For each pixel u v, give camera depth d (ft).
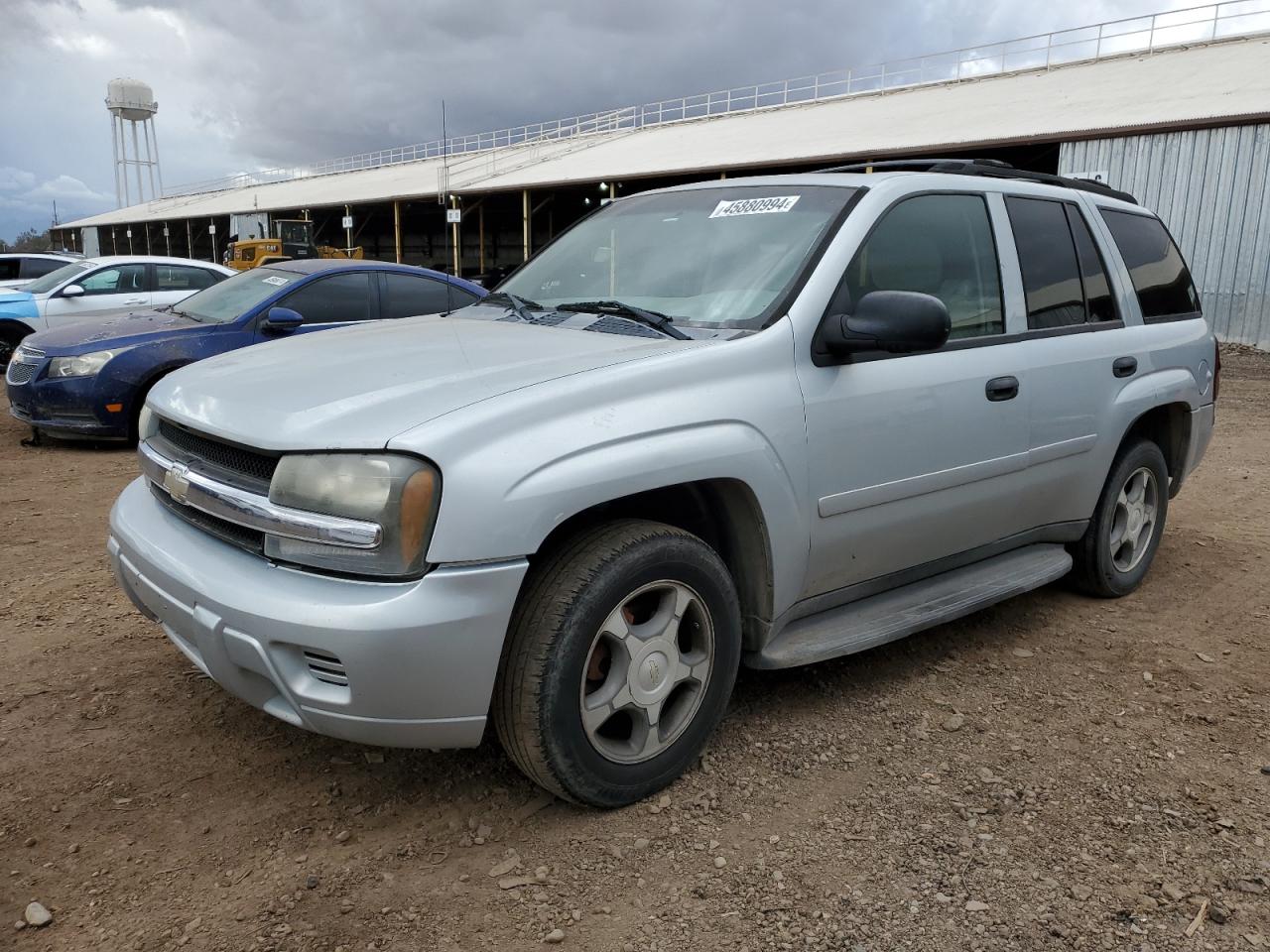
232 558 7.93
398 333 10.66
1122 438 13.66
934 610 10.92
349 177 171.73
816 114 100.27
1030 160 75.31
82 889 7.36
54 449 25.14
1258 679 11.64
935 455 10.60
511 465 7.37
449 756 9.48
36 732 9.79
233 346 24.59
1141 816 8.58
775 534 9.18
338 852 7.90
